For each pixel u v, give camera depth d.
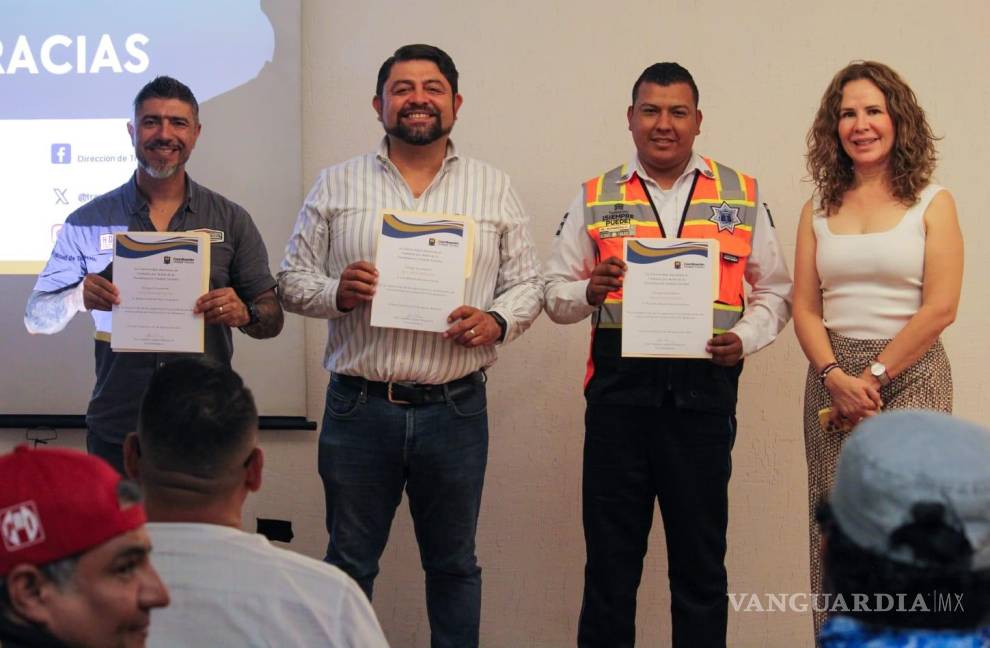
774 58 3.53
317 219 2.92
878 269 2.77
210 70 3.45
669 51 3.54
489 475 3.63
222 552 1.43
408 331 2.79
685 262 2.82
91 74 3.42
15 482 1.12
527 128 3.56
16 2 3.41
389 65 2.90
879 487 1.01
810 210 2.95
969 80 3.52
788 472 3.61
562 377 3.62
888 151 2.79
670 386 2.90
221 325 2.93
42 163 3.40
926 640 1.03
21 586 1.11
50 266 2.94
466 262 2.75
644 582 3.64
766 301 3.00
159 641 1.40
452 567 2.91
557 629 3.64
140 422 1.50
